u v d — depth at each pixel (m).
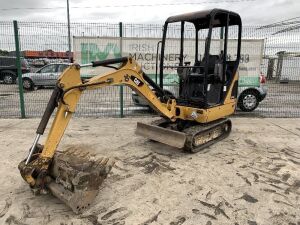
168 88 8.73
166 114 5.88
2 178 4.64
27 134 7.01
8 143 6.31
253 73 9.36
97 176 3.86
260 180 4.71
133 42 8.62
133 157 5.62
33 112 9.93
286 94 14.90
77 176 3.64
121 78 4.98
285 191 4.37
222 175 4.87
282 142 6.71
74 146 6.19
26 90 15.98
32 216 3.65
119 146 6.26
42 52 10.96
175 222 3.56
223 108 6.36
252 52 9.23
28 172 3.75
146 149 6.09
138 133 6.25
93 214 3.71
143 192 4.27
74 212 3.70
